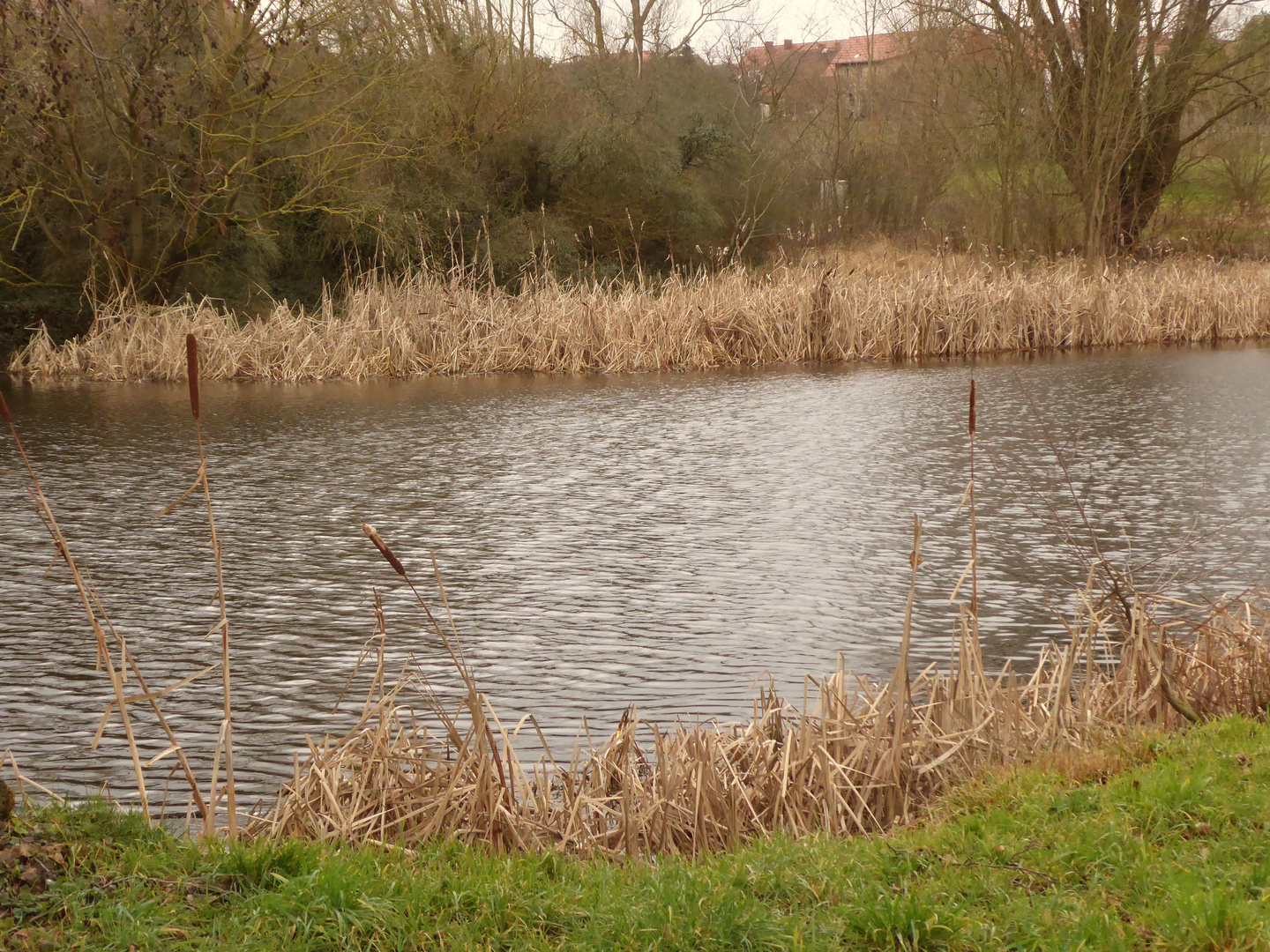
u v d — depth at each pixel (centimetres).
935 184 4366
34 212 2866
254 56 2891
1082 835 485
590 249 3919
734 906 435
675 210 4075
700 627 923
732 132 4459
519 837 553
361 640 902
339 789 579
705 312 2814
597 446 1720
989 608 956
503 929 438
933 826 532
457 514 1305
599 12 4891
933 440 1705
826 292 2848
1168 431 1723
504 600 996
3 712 765
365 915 437
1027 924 419
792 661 847
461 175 3616
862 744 607
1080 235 3762
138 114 2819
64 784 659
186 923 430
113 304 2948
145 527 1257
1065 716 662
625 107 4047
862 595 996
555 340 2714
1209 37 3684
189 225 2898
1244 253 3925
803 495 1371
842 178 4497
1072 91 3753
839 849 505
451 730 583
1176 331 3083
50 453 1700
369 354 2684
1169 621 796
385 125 3269
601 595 1006
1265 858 449
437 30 3703
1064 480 1417
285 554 1145
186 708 773
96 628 544
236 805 630
